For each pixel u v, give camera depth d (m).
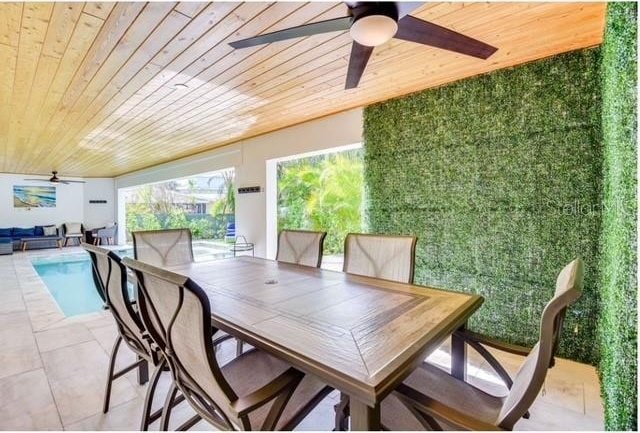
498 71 2.76
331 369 1.02
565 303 0.93
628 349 1.23
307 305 1.64
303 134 4.42
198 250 8.45
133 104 3.35
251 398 1.09
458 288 3.04
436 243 3.17
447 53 2.41
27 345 2.85
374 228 3.62
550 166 2.55
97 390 2.14
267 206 5.07
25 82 2.71
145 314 1.46
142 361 2.18
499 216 2.80
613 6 1.48
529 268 2.66
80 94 3.02
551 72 2.52
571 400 2.01
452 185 3.05
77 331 3.19
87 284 5.96
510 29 2.09
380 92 3.26
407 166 3.35
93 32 1.98
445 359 2.55
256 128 4.64
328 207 5.73
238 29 1.99
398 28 1.54
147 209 13.03
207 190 13.60
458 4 1.80
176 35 2.04
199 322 1.08
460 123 2.99
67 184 10.90
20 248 9.66
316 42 2.17
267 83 2.88
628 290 1.24
